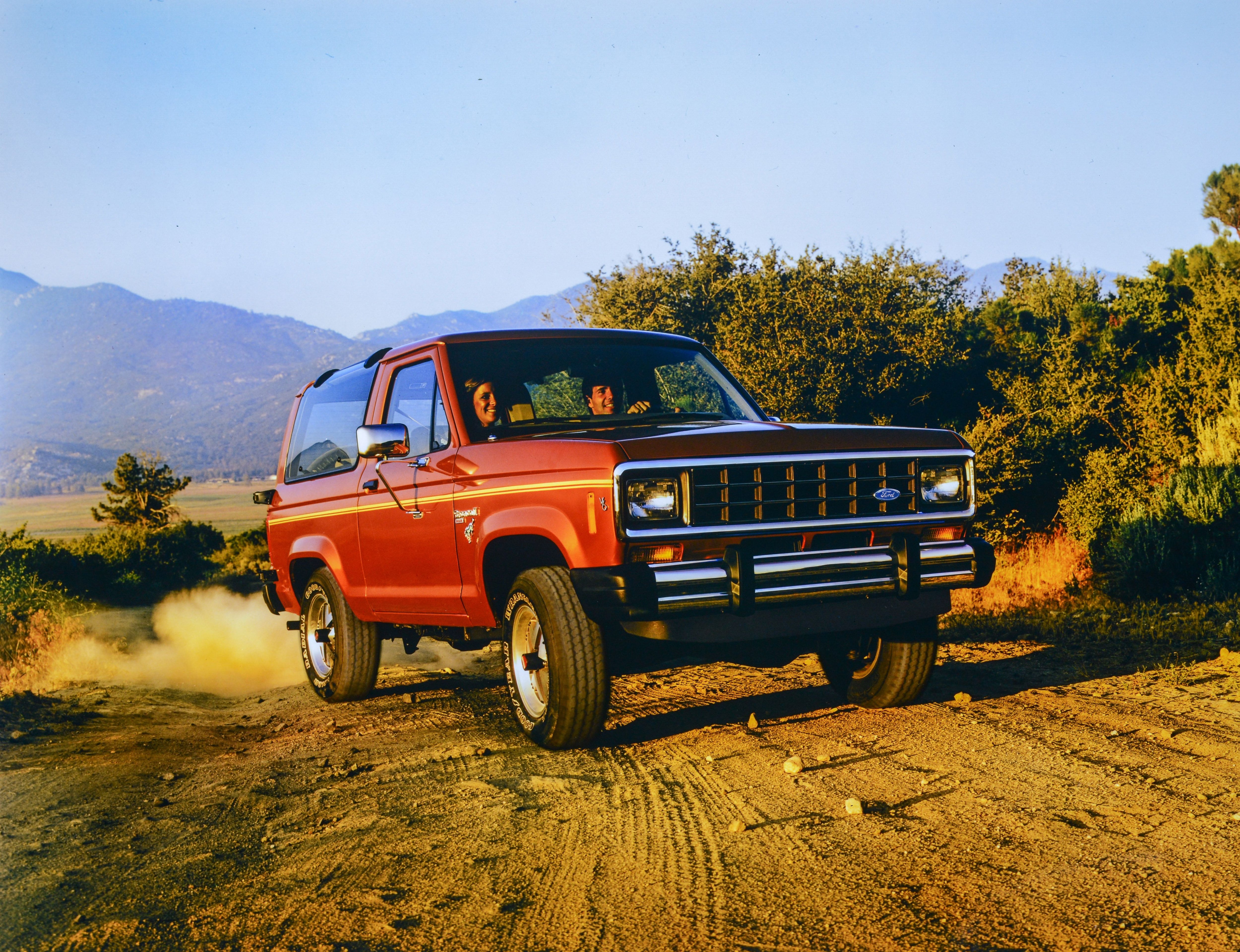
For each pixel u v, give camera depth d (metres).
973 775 4.29
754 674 7.16
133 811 4.63
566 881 3.37
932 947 2.74
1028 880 3.16
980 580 5.05
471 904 3.23
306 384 8.20
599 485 4.45
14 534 23.50
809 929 2.89
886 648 5.55
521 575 5.07
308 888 3.49
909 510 4.99
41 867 3.88
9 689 8.33
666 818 3.94
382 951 2.94
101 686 8.90
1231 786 4.02
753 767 4.59
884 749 4.79
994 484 15.55
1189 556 10.26
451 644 6.42
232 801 4.67
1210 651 7.12
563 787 4.45
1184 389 15.52
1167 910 2.90
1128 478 14.19
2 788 5.08
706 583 4.46
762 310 18.11
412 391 6.16
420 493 5.81
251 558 36.25
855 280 18.97
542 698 5.21
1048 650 7.63
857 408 18.42
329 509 7.08
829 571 4.70
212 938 3.12
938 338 18.64
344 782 4.89
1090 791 4.02
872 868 3.32
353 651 7.16
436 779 4.76
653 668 5.18
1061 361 17.81
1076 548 13.34
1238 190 20.05
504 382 5.79
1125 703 5.56
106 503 65.88
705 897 3.16
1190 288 19.91
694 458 4.50
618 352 6.24
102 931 3.22
